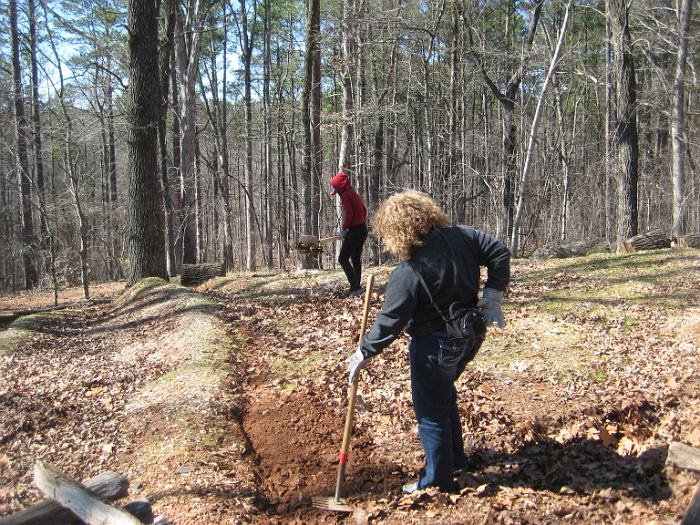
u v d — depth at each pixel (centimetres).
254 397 562
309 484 412
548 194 2361
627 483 388
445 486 378
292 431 487
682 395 511
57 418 536
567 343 666
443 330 353
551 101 2789
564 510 355
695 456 363
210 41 2953
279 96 3216
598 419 476
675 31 1842
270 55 3325
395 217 350
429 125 2323
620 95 1495
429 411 371
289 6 2872
